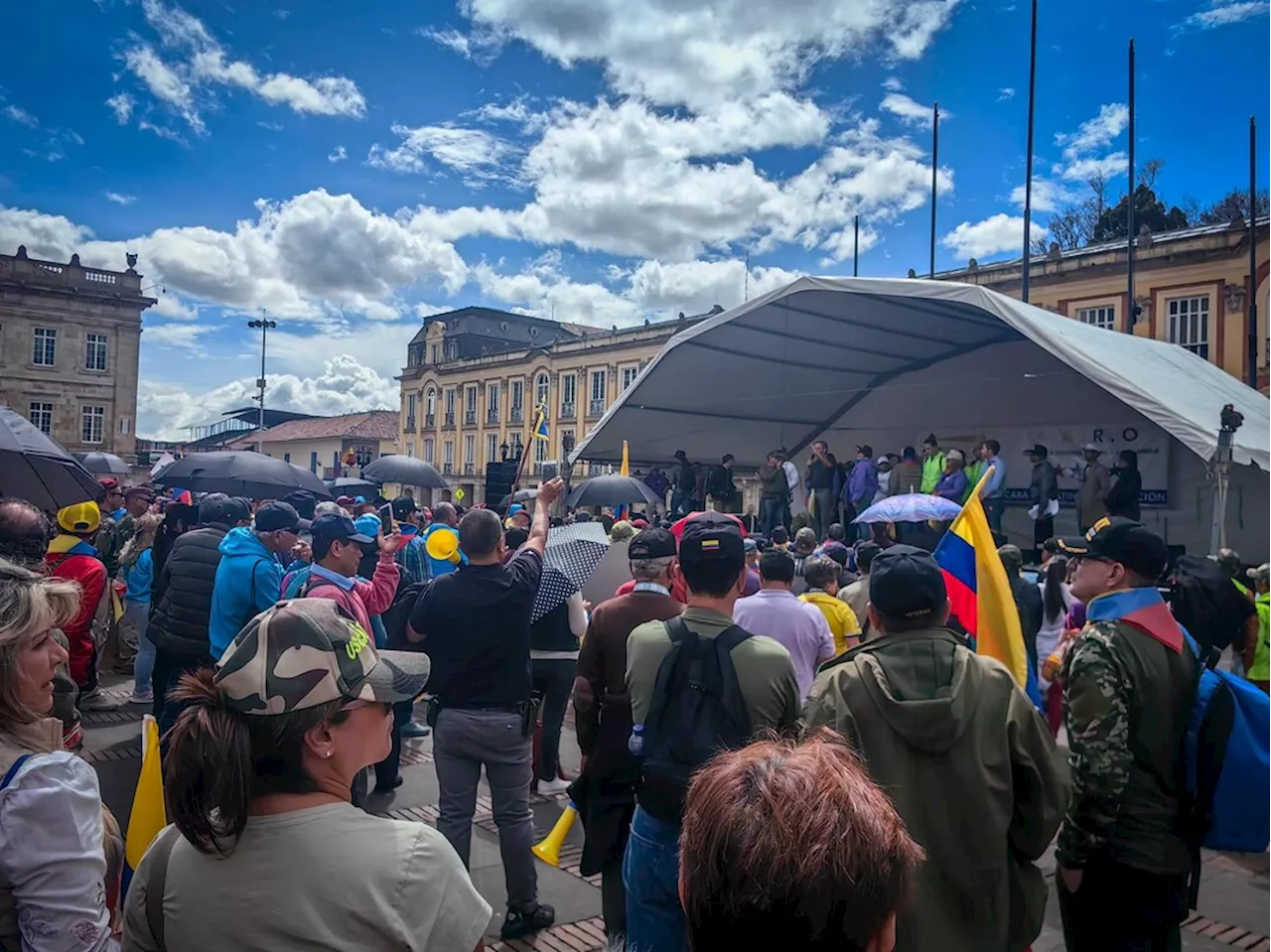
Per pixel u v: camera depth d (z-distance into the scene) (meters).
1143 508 15.87
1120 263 24.44
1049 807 2.27
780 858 1.04
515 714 3.94
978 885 2.20
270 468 8.77
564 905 4.28
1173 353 14.07
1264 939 4.12
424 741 7.16
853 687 2.36
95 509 5.80
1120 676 2.66
